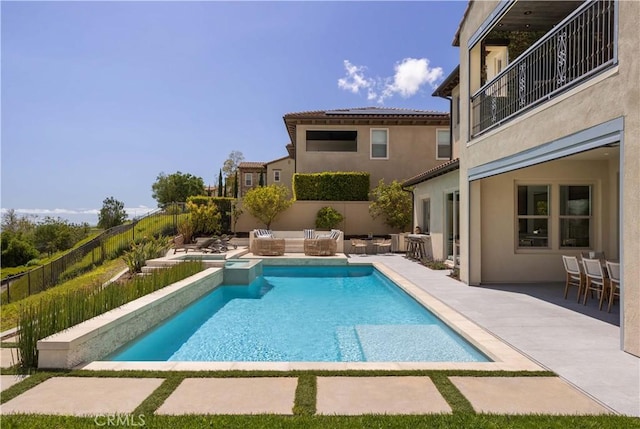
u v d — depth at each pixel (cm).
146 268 1129
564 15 839
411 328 711
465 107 982
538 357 460
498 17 789
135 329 612
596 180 938
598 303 745
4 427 297
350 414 321
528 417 315
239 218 2138
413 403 342
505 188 964
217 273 1095
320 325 750
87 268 1482
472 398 353
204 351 619
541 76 785
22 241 2731
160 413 323
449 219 1312
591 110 523
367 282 1261
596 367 428
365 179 2072
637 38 444
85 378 399
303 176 2077
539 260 964
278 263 1520
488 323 610
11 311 887
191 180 5416
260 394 360
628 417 314
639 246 448
